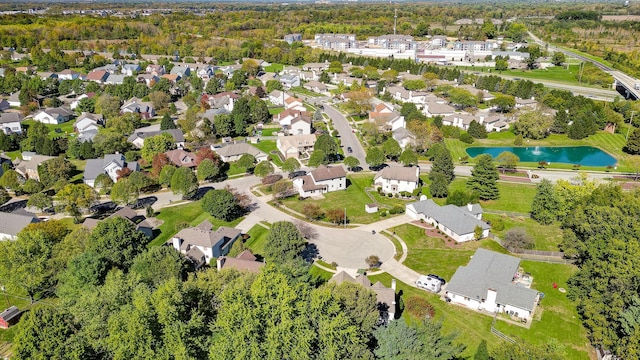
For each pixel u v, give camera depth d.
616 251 66.31
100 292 58.12
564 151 146.25
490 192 108.94
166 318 49.66
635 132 137.38
